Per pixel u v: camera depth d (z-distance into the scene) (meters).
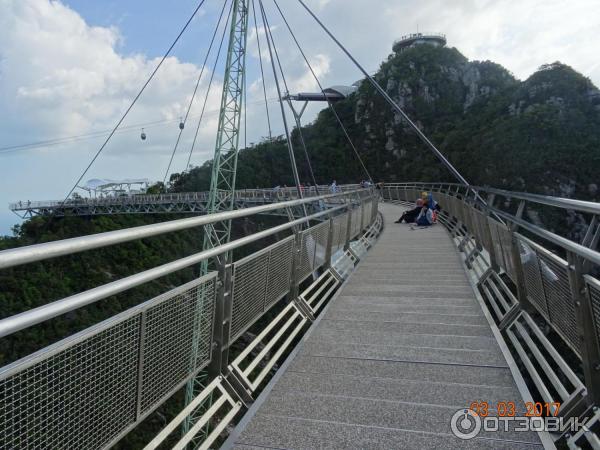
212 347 2.73
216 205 34.78
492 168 52.59
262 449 2.46
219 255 2.79
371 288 6.27
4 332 1.18
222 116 34.38
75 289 33.81
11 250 1.26
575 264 2.37
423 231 13.30
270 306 3.80
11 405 1.36
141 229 1.82
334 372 3.51
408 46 120.81
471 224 8.65
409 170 86.44
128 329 1.90
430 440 2.49
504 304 4.66
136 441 13.01
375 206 15.17
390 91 98.00
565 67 58.06
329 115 110.69
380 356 3.80
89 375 1.68
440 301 5.49
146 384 2.04
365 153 96.38
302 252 4.84
